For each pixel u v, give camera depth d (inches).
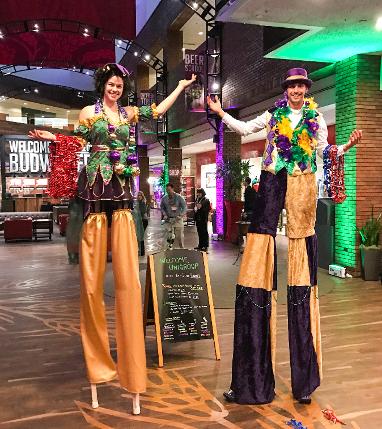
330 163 124.3
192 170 845.2
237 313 126.0
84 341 123.4
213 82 482.3
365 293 250.2
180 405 124.9
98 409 123.3
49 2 327.0
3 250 474.0
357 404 123.9
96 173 118.3
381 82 282.7
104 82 120.0
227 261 378.9
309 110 122.5
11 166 888.9
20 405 126.2
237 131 129.0
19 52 458.6
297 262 125.0
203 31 677.9
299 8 203.8
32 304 241.9
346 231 299.6
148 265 161.0
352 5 200.4
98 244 121.3
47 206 872.9
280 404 124.5
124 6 343.9
